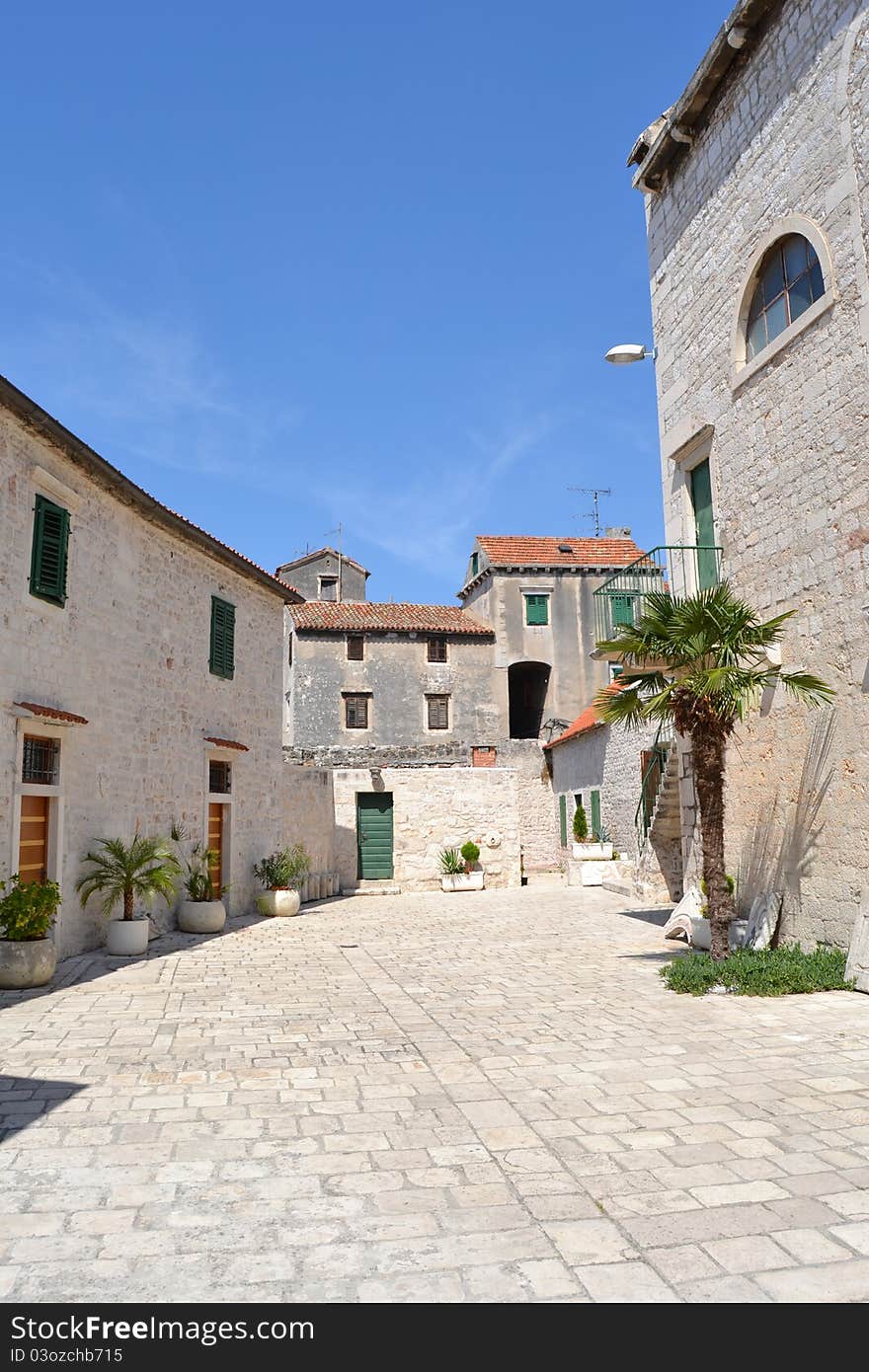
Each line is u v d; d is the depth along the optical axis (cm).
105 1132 464
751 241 1021
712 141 1111
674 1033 664
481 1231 349
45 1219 363
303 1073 571
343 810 2162
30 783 984
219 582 1529
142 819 1244
